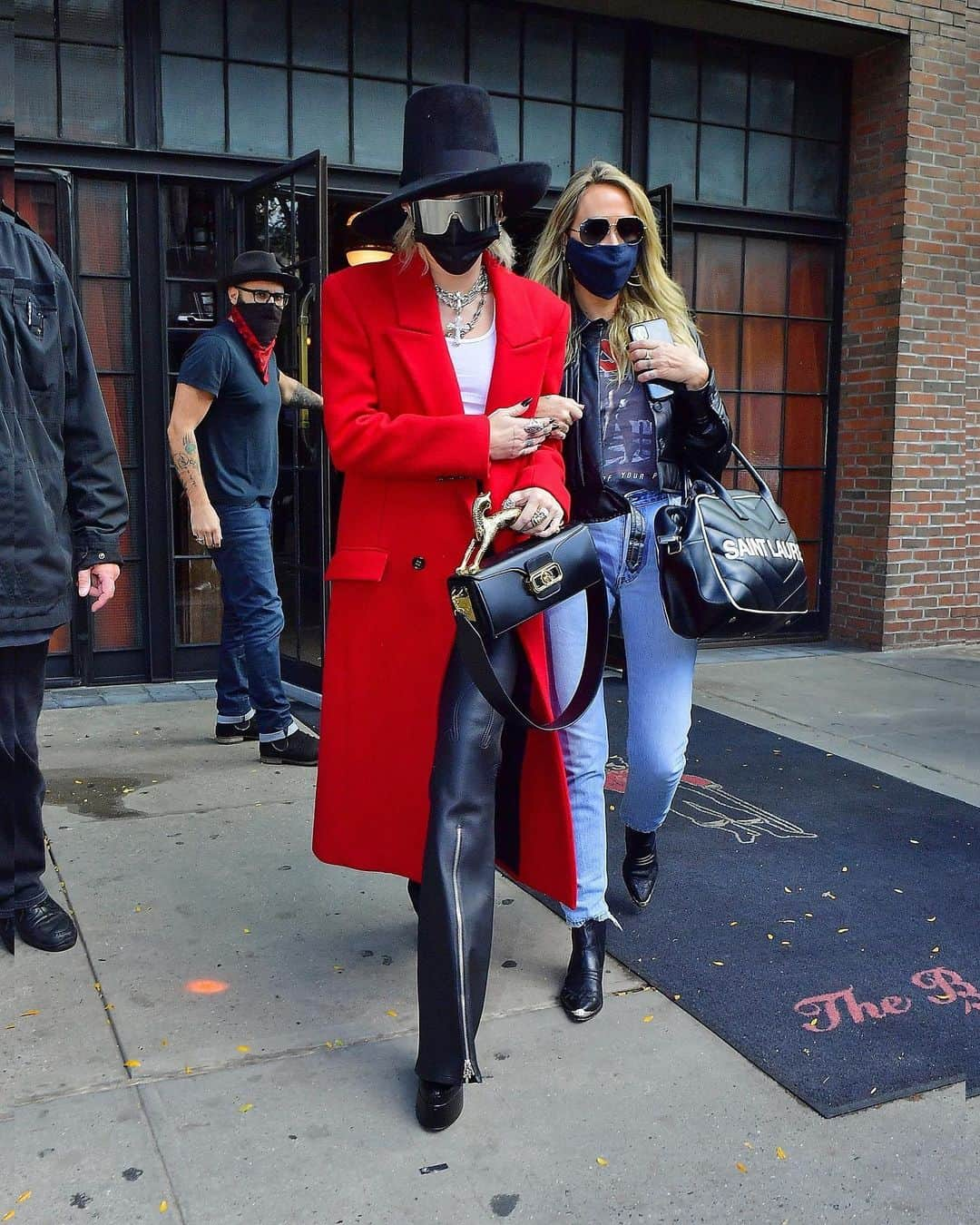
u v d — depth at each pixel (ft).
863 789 12.32
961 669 19.29
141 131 15.81
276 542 16.57
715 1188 5.57
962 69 20.04
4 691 7.50
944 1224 5.37
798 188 20.58
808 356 21.33
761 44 19.76
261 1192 5.44
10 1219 5.20
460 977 5.79
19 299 7.26
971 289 20.65
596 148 18.83
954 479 21.06
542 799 6.85
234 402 11.78
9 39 14.90
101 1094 6.21
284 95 16.58
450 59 17.58
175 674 17.25
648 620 7.88
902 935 8.63
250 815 10.89
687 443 7.86
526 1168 5.69
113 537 8.04
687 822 11.16
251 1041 6.81
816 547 21.90
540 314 6.72
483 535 5.97
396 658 6.63
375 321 6.40
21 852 7.95
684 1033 7.07
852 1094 6.39
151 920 8.50
